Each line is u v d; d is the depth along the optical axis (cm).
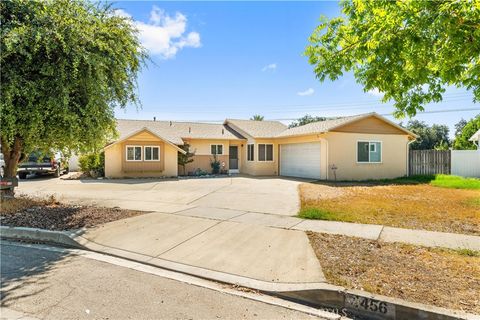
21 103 766
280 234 584
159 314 319
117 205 896
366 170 1738
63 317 312
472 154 1770
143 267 461
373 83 418
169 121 2486
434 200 965
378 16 368
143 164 1916
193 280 412
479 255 459
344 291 342
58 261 484
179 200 998
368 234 579
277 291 369
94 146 898
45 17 720
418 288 348
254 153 2097
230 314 322
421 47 339
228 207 860
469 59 349
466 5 299
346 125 1684
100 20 814
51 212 781
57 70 741
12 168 916
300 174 1895
